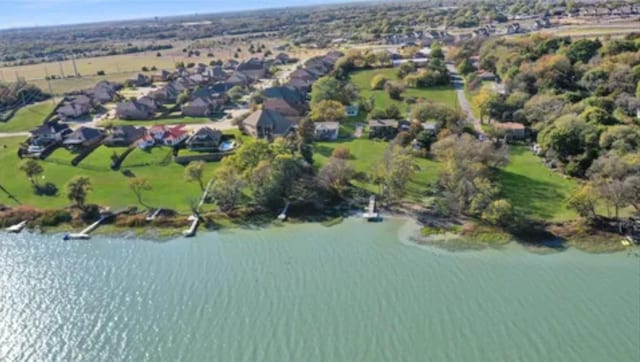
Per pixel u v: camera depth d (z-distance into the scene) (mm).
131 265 54750
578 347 39438
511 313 43781
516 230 56875
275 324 43656
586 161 68625
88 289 50469
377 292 47656
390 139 90312
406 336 41531
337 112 100625
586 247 53125
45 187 75688
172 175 78312
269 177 66375
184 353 40656
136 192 71438
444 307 45031
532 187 66812
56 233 63219
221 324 44000
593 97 90625
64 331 44125
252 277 51156
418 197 67312
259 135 95562
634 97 89750
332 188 69188
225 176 67375
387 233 59000
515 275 49344
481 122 96688
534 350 39312
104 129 104938
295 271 51906
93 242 60375
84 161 85750
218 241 59156
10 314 46812
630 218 56656
